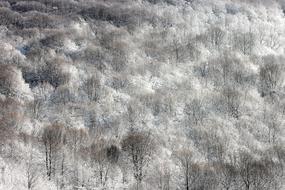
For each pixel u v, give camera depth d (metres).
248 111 106.75
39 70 121.38
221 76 121.25
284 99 111.38
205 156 90.81
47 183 77.62
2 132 87.69
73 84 115.44
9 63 123.12
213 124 100.44
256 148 93.19
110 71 123.94
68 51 135.25
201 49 137.50
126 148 87.62
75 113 104.06
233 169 82.50
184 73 125.38
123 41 138.50
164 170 82.50
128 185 80.81
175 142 94.19
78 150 86.50
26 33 145.38
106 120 102.44
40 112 102.94
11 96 108.12
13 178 75.19
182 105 108.31
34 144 86.81
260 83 119.25
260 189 80.00
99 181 81.25
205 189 79.69
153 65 126.88
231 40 144.00
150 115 104.44
